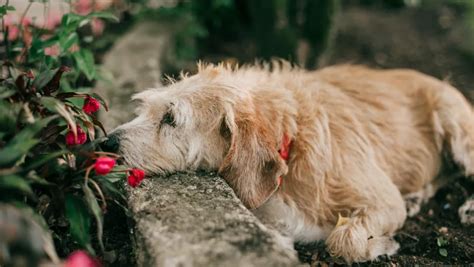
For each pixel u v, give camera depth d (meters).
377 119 1.23
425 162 1.27
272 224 1.11
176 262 0.82
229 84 1.11
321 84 1.25
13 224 0.75
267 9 1.74
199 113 1.08
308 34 1.78
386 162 1.22
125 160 1.06
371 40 2.22
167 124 1.09
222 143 1.09
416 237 1.20
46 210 0.94
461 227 1.23
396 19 2.55
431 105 1.29
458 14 2.64
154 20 1.88
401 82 1.33
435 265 1.10
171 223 0.90
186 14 1.86
